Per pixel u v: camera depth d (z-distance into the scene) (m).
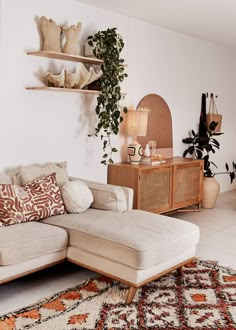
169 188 4.95
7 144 3.81
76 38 4.08
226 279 3.32
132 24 4.92
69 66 4.25
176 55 5.67
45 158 4.16
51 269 3.47
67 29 4.00
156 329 2.57
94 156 4.68
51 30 3.89
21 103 3.87
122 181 4.66
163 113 5.54
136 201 4.53
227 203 6.08
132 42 4.96
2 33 3.62
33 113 3.98
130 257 2.81
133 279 2.83
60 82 3.95
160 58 5.41
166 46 5.48
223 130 6.87
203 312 2.79
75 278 3.30
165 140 5.61
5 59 3.68
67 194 3.56
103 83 4.29
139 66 5.11
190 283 3.23
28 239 2.88
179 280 3.28
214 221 5.07
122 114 4.95
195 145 6.10
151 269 2.91
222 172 6.97
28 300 2.90
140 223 3.26
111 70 4.29
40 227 3.13
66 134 4.34
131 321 2.65
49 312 2.72
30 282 3.20
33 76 3.93
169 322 2.66
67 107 4.30
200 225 4.88
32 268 2.94
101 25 4.53
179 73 5.77
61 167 3.97
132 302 2.90
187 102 5.98
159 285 3.19
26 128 3.94
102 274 3.03
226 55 6.75
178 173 5.06
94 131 4.64
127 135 5.06
